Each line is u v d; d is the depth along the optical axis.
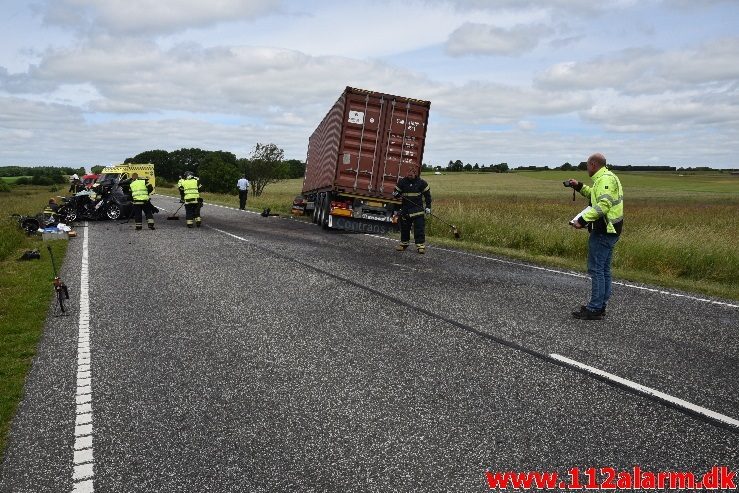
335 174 15.60
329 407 4.18
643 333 6.09
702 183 85.00
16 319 6.80
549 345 5.61
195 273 9.57
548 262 11.48
